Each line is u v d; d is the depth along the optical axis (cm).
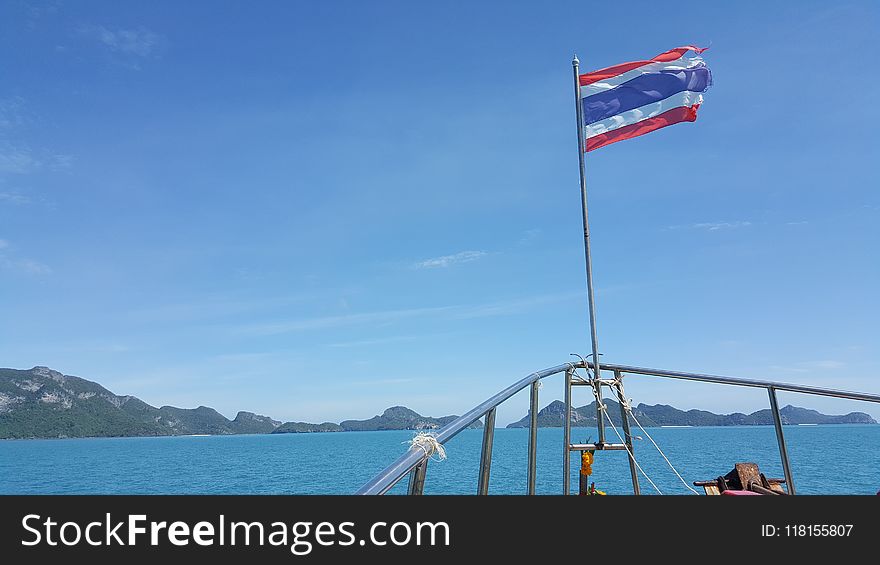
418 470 310
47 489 4597
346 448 10762
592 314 720
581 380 664
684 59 856
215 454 10531
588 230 765
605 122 861
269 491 3619
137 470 6781
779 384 646
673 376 662
